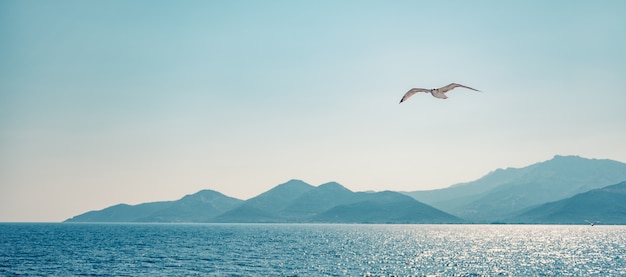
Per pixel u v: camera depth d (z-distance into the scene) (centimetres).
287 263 11400
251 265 10881
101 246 16838
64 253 13675
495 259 13075
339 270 10238
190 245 17725
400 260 12525
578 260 12925
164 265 10744
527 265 11644
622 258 13525
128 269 10006
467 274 9981
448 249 16825
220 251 14812
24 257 12350
